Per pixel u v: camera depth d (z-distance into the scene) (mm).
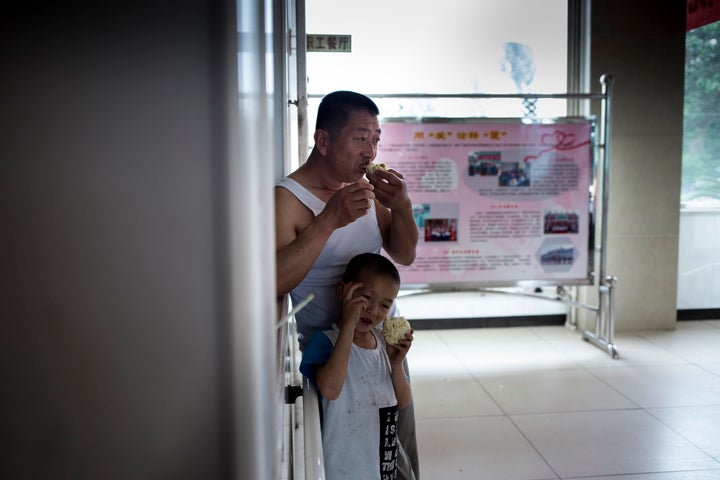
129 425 254
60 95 236
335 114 1146
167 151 245
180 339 253
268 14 333
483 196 3264
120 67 238
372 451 1173
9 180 237
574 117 3242
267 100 298
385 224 1387
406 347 1228
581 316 3873
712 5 3480
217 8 241
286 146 1482
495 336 3846
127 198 244
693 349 3500
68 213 240
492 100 3826
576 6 3762
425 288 3299
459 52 3793
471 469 2115
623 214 3801
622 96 3717
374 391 1185
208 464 263
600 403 2701
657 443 2303
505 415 2584
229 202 250
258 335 271
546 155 3264
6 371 243
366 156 1175
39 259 240
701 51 4102
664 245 3840
